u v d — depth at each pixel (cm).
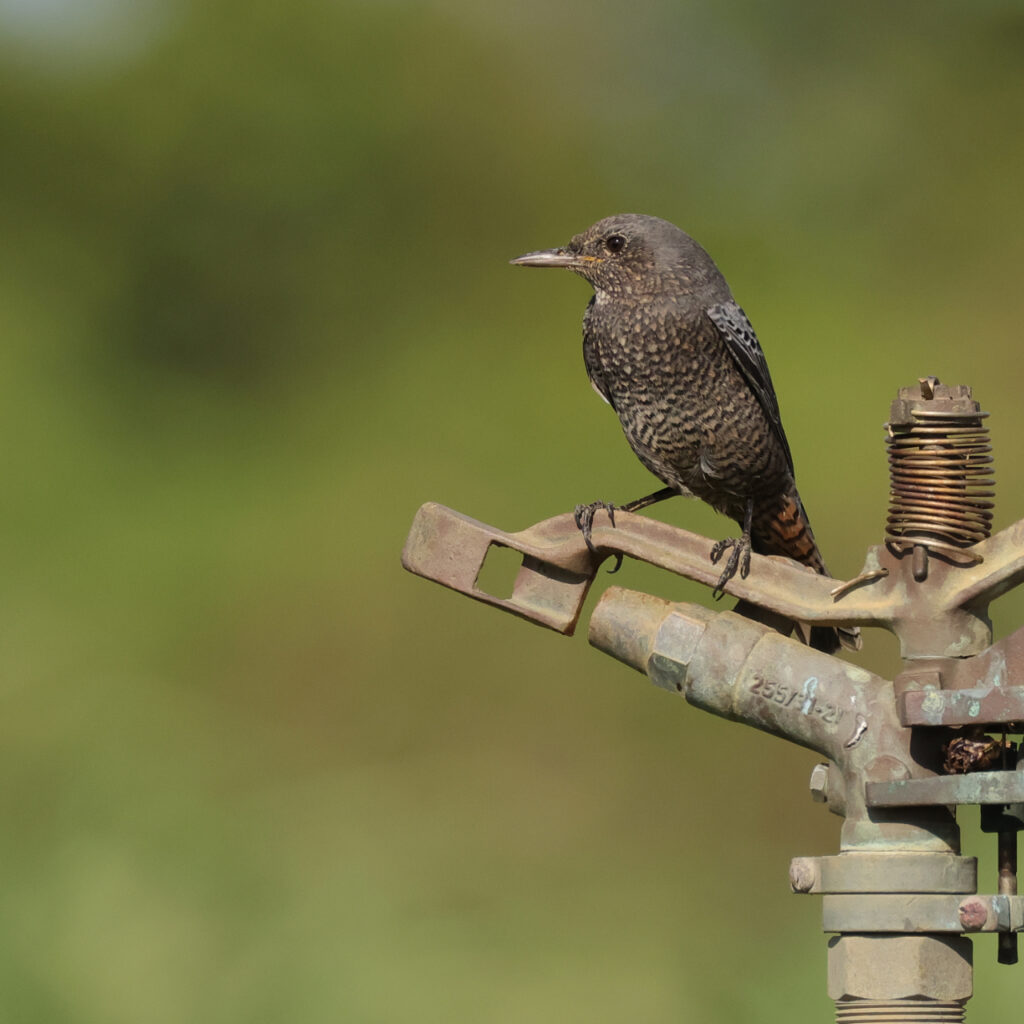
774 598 377
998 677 350
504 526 1482
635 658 386
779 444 730
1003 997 736
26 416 1627
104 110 1817
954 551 357
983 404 1556
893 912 352
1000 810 360
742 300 1664
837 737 363
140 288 1773
